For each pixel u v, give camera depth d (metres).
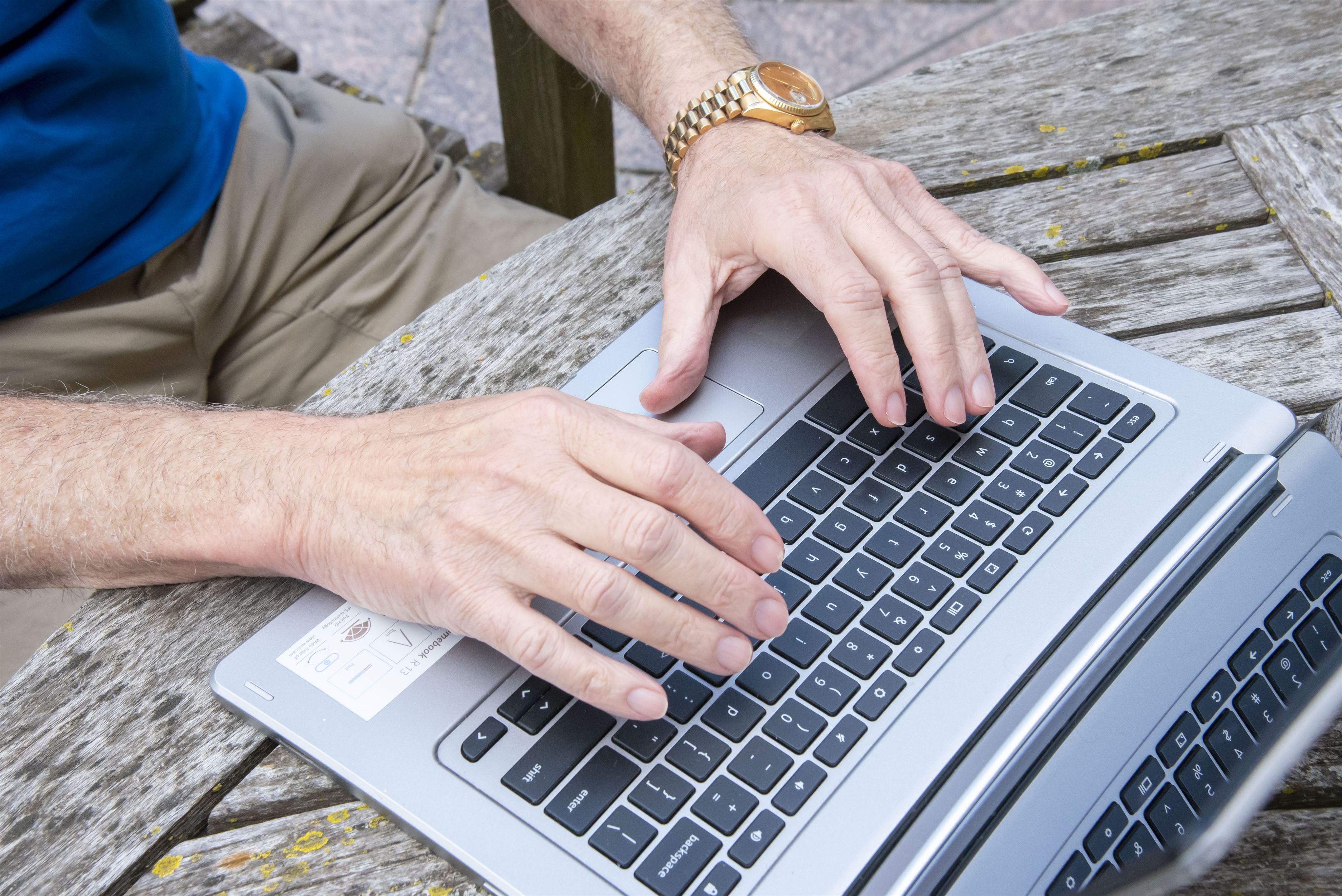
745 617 0.53
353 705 0.56
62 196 0.98
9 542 0.64
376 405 0.74
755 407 0.67
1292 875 0.50
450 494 0.58
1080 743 0.52
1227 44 0.96
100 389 1.08
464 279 1.28
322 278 1.22
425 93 2.59
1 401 0.73
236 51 1.76
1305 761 0.53
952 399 0.63
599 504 0.54
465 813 0.51
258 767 0.57
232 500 0.62
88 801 0.56
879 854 0.47
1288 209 0.80
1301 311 0.74
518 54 1.51
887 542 0.58
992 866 0.48
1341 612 0.57
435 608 0.56
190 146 1.12
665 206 0.89
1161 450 0.61
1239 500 0.58
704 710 0.52
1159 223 0.81
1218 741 0.52
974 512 0.59
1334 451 0.62
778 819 0.48
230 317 1.17
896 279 0.66
